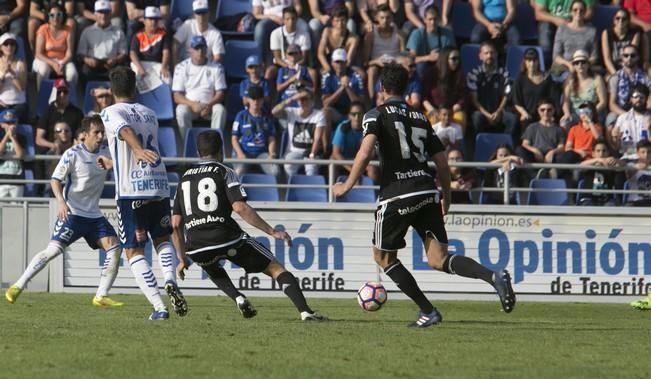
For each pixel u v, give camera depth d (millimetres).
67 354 22250
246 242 29797
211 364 20906
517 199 52594
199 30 57594
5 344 24031
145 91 56438
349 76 56875
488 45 57375
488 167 48812
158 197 30344
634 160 53719
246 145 53625
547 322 33812
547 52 61906
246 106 54062
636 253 47562
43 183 46281
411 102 56125
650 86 57812
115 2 58969
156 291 31219
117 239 38156
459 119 55781
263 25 59594
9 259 46875
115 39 57281
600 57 60750
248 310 30172
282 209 46812
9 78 54344
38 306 38031
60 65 56094
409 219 27703
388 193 27656
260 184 48562
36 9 57938
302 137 54344
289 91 55375
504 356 22859
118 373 19656
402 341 25375
